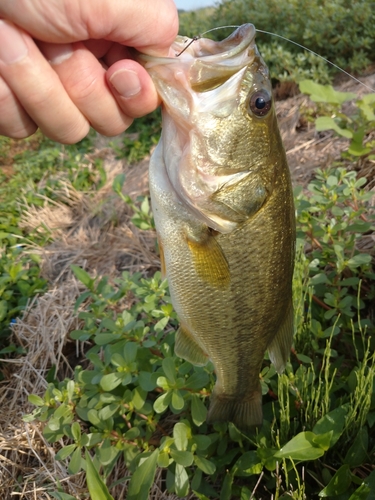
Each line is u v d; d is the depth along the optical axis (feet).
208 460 0.99
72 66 0.68
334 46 3.13
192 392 1.04
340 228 1.30
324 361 1.06
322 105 2.33
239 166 0.83
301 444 0.88
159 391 1.15
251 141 0.83
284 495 0.88
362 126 1.81
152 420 1.08
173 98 0.76
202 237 0.86
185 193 0.83
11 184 3.14
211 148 0.81
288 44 3.34
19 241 2.36
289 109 2.76
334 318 1.23
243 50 0.78
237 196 0.84
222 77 0.78
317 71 2.95
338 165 1.87
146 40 0.69
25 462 1.28
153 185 0.87
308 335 1.16
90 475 0.83
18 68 0.64
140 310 1.29
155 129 3.43
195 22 4.49
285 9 3.47
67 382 1.12
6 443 1.29
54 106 0.68
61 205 2.61
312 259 1.35
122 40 0.68
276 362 0.98
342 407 0.94
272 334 0.96
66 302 1.70
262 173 0.85
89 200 2.57
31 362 1.51
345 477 0.87
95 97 0.71
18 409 1.40
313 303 1.30
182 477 0.93
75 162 3.03
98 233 2.27
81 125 0.73
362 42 2.97
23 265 2.13
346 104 2.47
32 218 2.52
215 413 1.00
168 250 0.89
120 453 1.12
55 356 1.53
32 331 1.61
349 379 1.05
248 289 0.90
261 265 0.89
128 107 0.73
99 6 0.62
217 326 0.92
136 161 3.08
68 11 0.62
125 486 1.10
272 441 0.98
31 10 0.61
